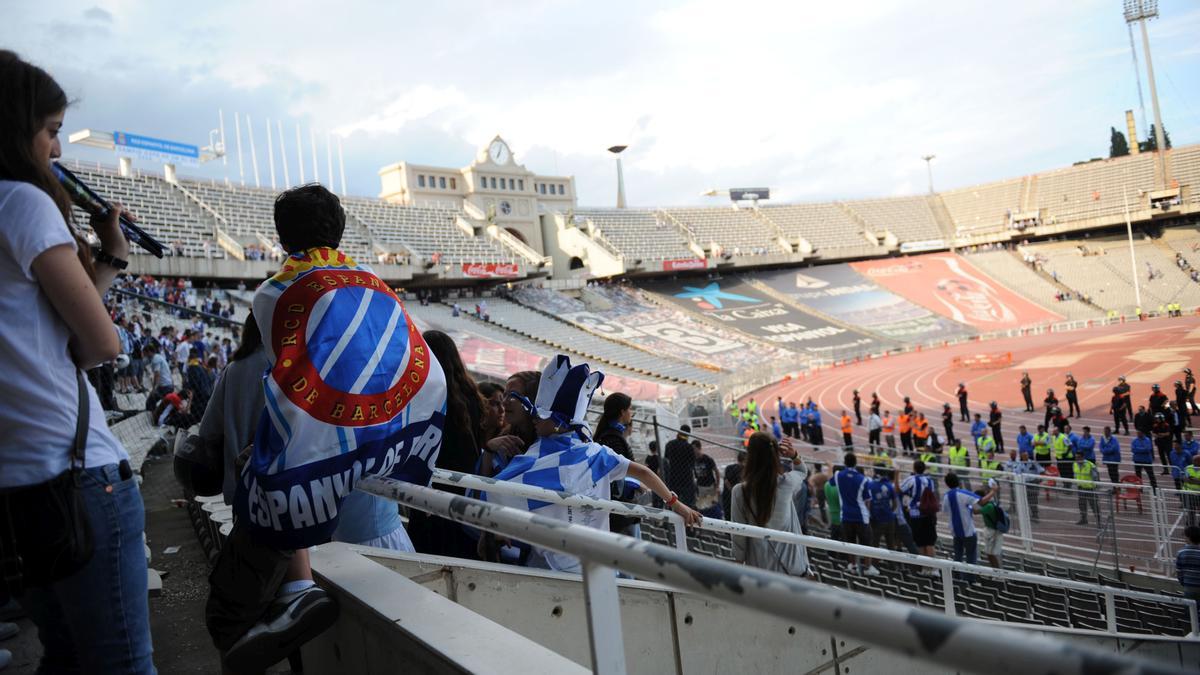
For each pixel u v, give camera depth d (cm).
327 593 235
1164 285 6462
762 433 567
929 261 7619
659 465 1047
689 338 5478
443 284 5606
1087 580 1183
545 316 5519
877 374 4569
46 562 173
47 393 174
